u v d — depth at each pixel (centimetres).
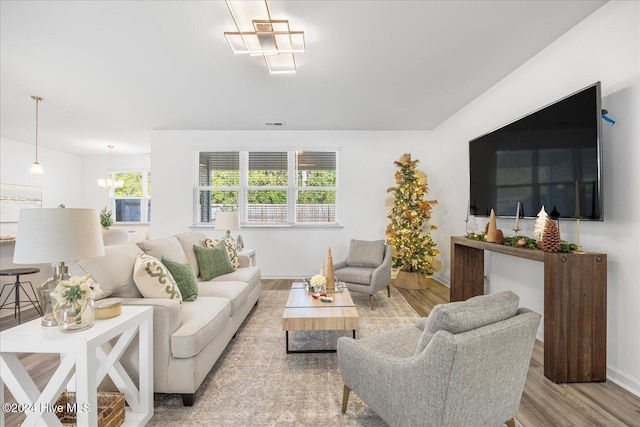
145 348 168
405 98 387
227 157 539
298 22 230
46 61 289
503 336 123
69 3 208
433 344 117
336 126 510
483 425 129
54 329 141
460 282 346
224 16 223
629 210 197
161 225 530
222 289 277
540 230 237
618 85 203
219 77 326
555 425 163
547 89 266
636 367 192
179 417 170
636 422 165
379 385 144
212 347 209
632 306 195
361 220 532
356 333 290
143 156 766
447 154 472
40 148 668
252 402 183
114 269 197
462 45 264
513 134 288
